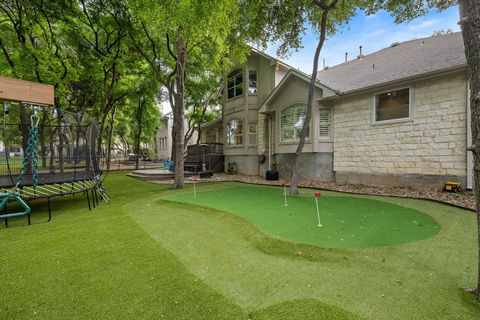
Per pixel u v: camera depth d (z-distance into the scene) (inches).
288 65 502.9
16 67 323.6
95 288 84.8
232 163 569.6
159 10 245.8
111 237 138.3
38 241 132.2
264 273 94.3
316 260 104.2
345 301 75.0
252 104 524.1
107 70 453.4
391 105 304.7
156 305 74.9
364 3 284.2
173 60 453.7
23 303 76.5
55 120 310.3
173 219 176.6
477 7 74.9
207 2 220.4
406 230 141.9
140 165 959.0
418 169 280.1
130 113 892.6
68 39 395.5
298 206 211.2
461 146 248.4
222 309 72.4
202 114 775.1
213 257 110.0
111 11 378.0
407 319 66.4
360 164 336.2
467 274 90.0
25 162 187.3
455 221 160.4
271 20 297.7
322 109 376.2
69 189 265.9
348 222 159.3
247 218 169.8
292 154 423.2
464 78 246.1
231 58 563.5
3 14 342.0
